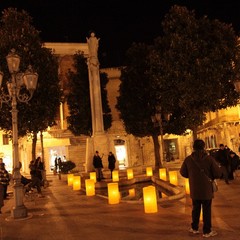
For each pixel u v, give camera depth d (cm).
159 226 816
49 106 2062
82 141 3950
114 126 4112
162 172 1944
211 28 2077
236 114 3459
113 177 2034
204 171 693
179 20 2061
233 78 1986
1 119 1948
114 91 4300
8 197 1744
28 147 3694
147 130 2873
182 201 1149
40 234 840
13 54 1127
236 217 857
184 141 4481
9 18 2048
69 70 3553
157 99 2652
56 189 1980
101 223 907
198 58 1930
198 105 1972
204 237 686
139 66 2903
